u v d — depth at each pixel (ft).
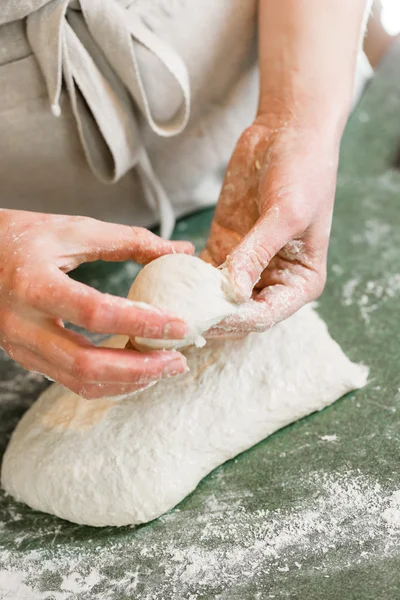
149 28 3.30
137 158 3.74
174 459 3.02
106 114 3.35
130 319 2.27
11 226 2.69
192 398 3.17
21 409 3.63
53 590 2.79
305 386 3.21
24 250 2.55
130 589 2.75
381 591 2.57
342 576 2.64
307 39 3.24
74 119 3.50
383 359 3.52
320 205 2.95
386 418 3.22
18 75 3.20
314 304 3.91
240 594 2.66
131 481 2.95
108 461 3.01
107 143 3.46
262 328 2.84
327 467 3.06
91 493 2.97
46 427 3.27
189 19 3.35
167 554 2.85
